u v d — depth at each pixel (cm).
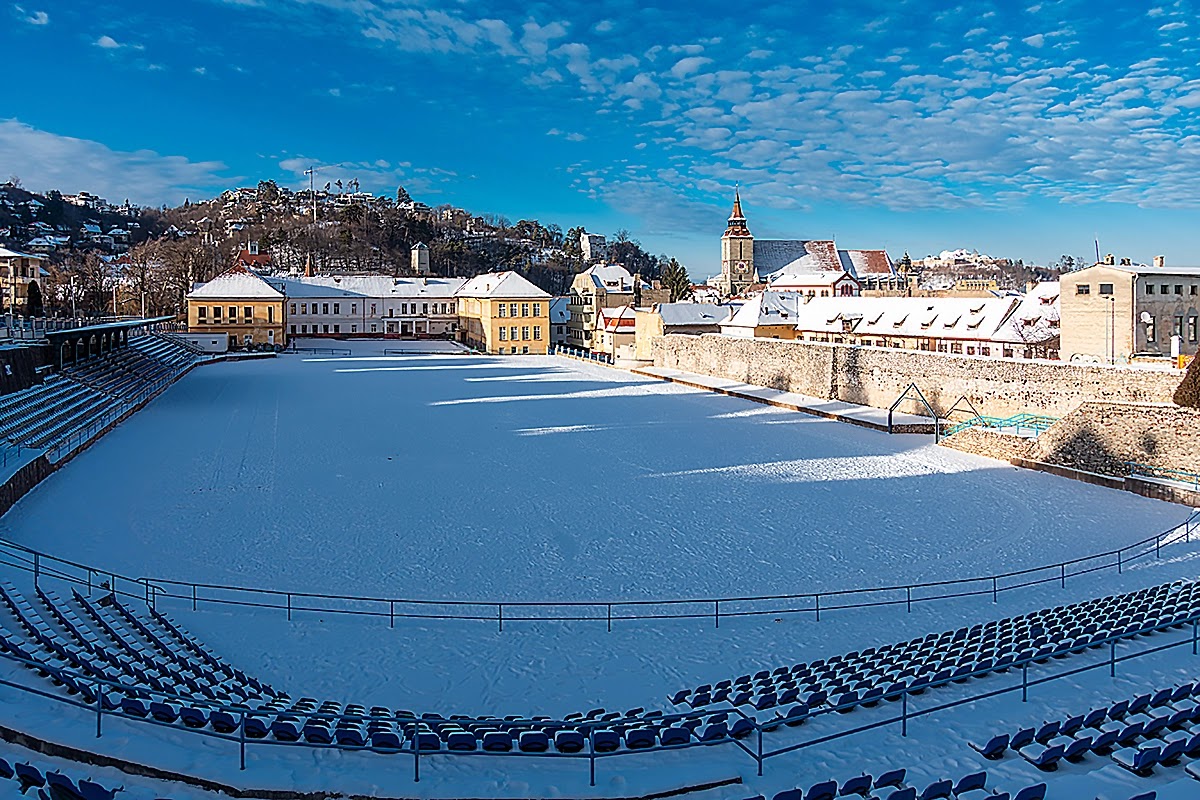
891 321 9312
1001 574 2928
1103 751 1523
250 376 9188
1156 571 2909
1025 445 4775
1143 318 6569
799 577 2883
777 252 18738
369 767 1502
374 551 3114
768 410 6994
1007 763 1509
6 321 6600
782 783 1484
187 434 5459
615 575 2891
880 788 1392
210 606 2544
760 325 10625
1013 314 8038
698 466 4712
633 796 1416
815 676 1973
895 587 2750
